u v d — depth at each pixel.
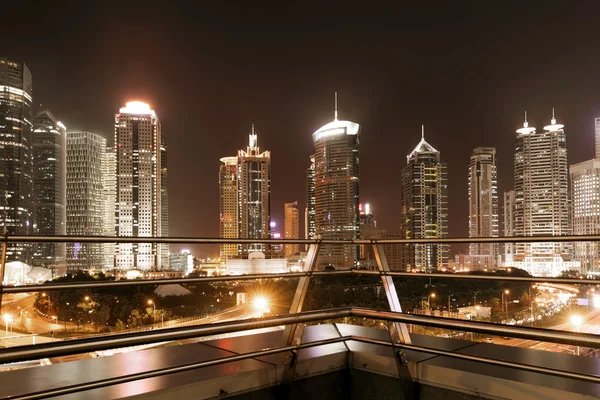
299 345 2.99
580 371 2.82
